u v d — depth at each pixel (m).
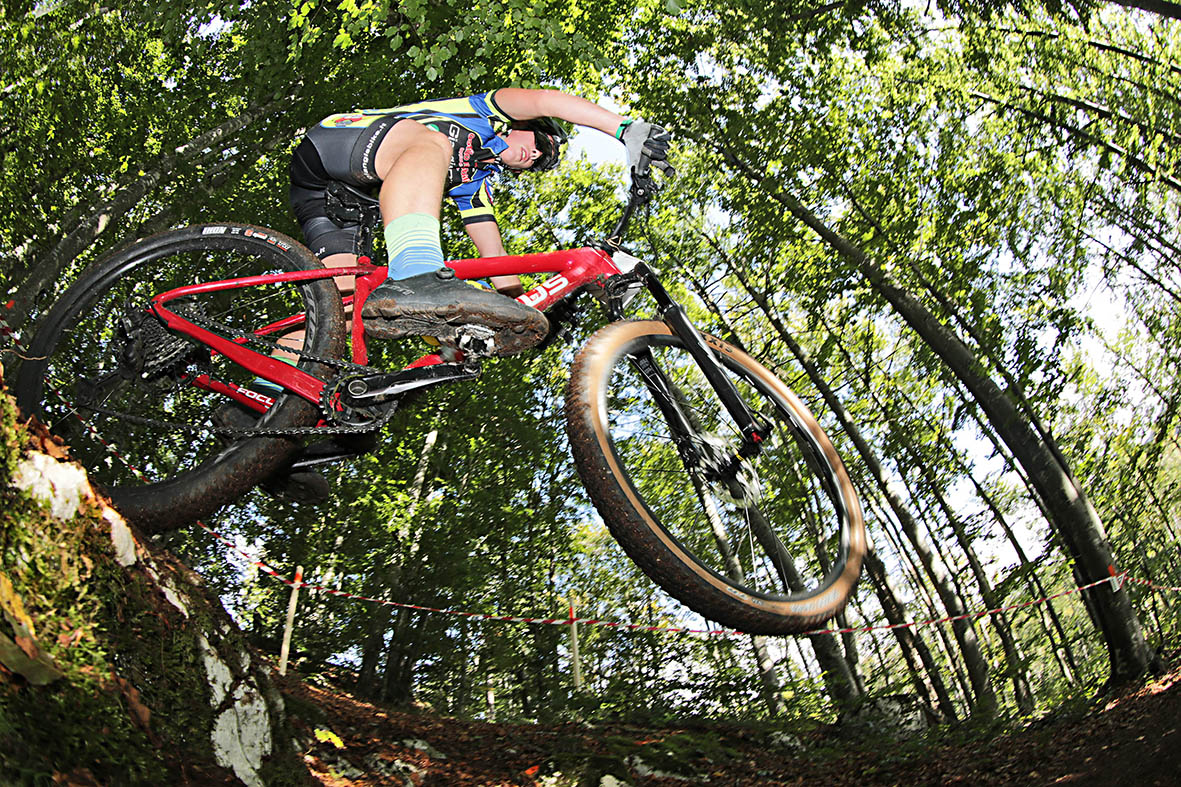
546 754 5.27
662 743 5.93
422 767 4.60
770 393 2.49
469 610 11.01
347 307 2.29
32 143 8.78
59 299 2.28
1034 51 10.08
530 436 11.99
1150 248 10.97
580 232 13.27
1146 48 10.03
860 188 10.60
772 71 10.60
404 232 2.11
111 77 9.58
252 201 10.20
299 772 3.02
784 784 6.10
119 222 9.50
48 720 2.07
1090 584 9.17
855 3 10.05
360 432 2.10
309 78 9.04
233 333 2.14
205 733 2.72
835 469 2.45
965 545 13.02
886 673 15.24
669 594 1.95
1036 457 9.46
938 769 6.95
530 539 12.02
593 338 2.12
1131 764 5.74
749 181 11.26
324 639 10.59
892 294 10.28
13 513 2.28
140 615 2.67
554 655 10.83
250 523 10.84
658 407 2.28
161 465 5.56
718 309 13.12
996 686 11.99
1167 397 14.09
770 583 2.46
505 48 9.28
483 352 2.08
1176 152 10.02
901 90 10.88
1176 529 15.61
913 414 13.50
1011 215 10.61
